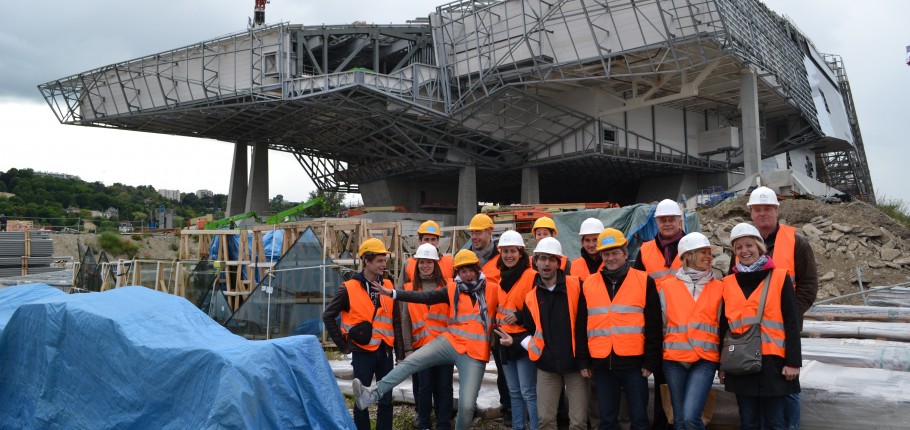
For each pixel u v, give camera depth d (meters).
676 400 5.86
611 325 6.04
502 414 7.76
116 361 5.78
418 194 58.75
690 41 33.72
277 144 53.66
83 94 44.97
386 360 7.03
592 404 7.25
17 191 110.56
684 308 5.82
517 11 38.12
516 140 46.88
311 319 13.39
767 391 5.34
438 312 7.21
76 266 20.31
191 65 41.28
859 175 79.44
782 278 5.45
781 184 33.78
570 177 57.22
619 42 35.69
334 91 36.34
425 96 40.41
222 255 17.61
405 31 43.53
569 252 15.55
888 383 6.42
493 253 7.65
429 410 7.25
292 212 35.22
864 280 17.67
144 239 59.44
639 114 47.53
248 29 38.88
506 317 6.66
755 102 39.91
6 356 6.89
